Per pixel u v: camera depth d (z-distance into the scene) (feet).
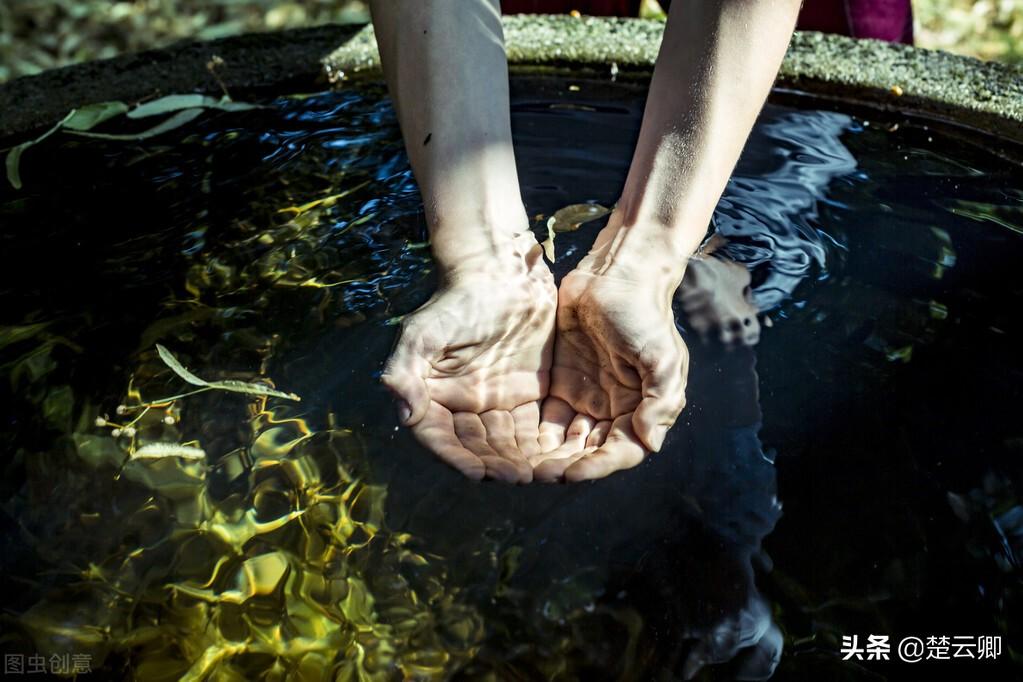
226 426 1.59
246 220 2.08
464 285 1.66
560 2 3.12
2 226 2.06
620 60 2.69
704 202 1.82
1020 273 1.85
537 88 2.65
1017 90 2.31
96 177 2.25
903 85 2.42
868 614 1.29
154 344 1.75
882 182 2.16
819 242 1.96
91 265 1.95
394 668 1.26
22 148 2.19
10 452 1.55
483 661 1.27
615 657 1.26
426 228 2.04
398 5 1.91
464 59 1.87
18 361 1.72
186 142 2.39
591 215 2.06
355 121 2.48
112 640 1.30
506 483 1.46
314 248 1.99
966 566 1.34
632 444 1.51
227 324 1.80
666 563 1.36
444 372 1.61
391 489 1.46
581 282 1.71
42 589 1.35
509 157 1.88
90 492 1.49
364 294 1.86
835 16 2.89
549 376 1.67
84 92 2.58
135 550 1.40
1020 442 1.51
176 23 5.43
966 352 1.68
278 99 2.63
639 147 1.88
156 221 2.08
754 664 1.24
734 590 1.32
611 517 1.42
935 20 4.91
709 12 1.83
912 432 1.53
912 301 1.79
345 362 1.70
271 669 1.27
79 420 1.61
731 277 1.86
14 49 5.14
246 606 1.34
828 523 1.40
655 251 1.75
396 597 1.34
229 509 1.46
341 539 1.41
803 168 2.22
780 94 2.59
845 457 1.49
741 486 1.46
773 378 1.65
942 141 2.33
